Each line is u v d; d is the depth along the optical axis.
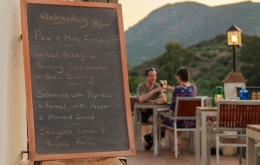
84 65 2.88
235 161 6.14
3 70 2.42
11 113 2.60
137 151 7.25
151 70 7.39
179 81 6.62
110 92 2.89
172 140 7.13
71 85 2.82
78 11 2.96
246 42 31.55
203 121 4.86
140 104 6.94
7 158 2.48
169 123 6.70
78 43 2.91
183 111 6.41
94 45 2.94
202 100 6.36
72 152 2.69
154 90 7.18
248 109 4.68
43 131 2.68
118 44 2.99
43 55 2.81
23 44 2.71
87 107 2.81
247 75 31.16
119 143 2.80
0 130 2.32
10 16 2.63
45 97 2.74
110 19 3.02
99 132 2.78
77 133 2.74
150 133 7.30
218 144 4.70
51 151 2.65
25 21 2.75
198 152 5.26
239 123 4.71
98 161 2.86
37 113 2.70
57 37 2.87
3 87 2.41
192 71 32.62
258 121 4.70
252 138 3.12
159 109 7.27
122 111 2.87
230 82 7.74
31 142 2.60
